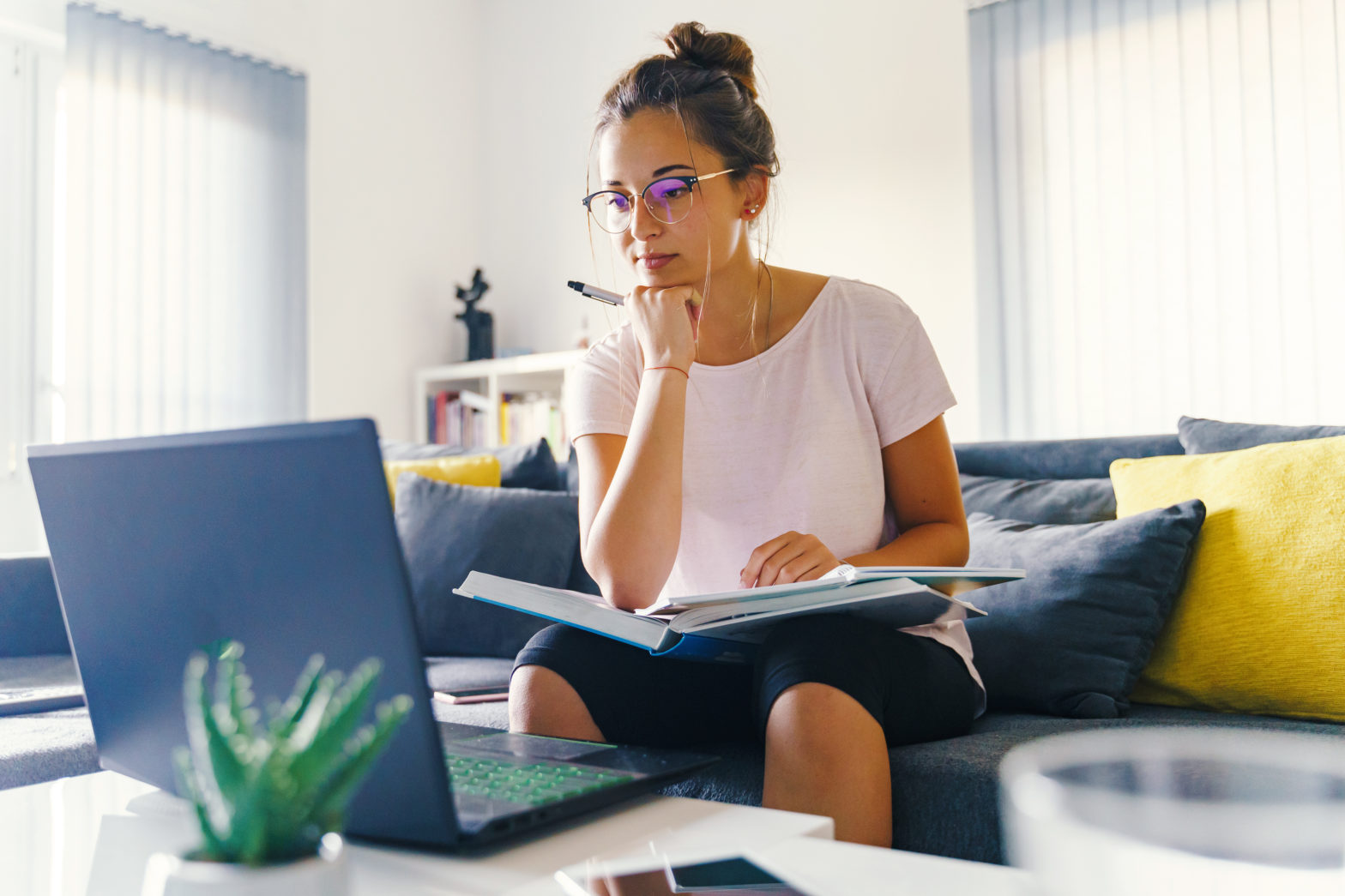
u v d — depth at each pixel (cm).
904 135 305
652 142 114
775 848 53
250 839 35
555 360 337
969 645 114
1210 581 127
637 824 59
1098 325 274
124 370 302
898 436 118
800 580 94
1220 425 168
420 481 217
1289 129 249
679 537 106
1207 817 14
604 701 95
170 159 315
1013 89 286
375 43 379
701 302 116
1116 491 153
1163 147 265
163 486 55
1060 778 16
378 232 377
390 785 51
